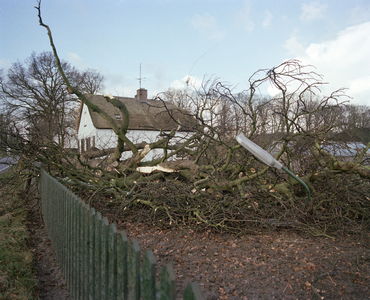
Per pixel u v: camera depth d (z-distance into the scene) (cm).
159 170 747
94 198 654
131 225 568
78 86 2617
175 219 563
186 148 886
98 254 208
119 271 172
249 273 361
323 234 500
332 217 527
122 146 845
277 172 581
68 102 2486
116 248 183
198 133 733
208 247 454
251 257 412
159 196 553
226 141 812
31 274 341
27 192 723
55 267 380
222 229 533
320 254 420
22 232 484
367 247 448
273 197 611
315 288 319
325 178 608
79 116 2750
